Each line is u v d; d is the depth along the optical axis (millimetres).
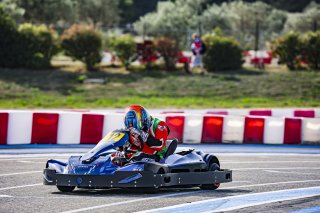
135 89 99375
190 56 112500
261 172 43344
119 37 110688
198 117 64062
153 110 82688
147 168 32438
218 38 112688
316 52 115125
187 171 35062
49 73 102812
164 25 166000
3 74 99500
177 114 63406
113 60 112125
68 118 59719
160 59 112000
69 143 59750
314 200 31625
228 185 37000
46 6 151500
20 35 103000
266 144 65812
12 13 135250
